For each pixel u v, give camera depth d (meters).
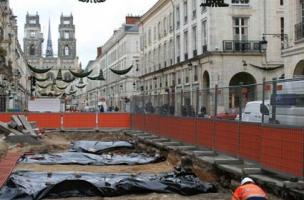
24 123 25.72
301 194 10.02
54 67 143.88
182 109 20.41
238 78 42.56
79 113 33.31
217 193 11.85
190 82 47.81
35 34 159.75
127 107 44.78
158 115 24.33
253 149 12.92
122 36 87.38
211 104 16.78
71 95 119.69
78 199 10.84
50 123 33.00
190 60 46.72
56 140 27.62
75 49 162.38
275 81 11.84
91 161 16.77
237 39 41.44
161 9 60.56
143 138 24.25
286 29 30.89
